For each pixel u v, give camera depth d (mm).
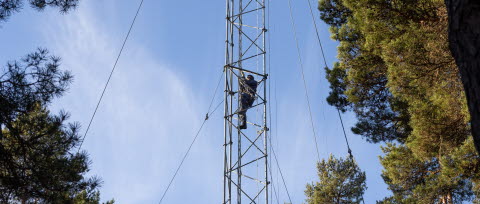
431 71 12703
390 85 13602
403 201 19875
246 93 16828
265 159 16000
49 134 7551
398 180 20031
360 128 19953
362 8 14758
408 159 19750
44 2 8906
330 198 29516
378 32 14312
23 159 7645
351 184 29641
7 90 7465
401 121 19297
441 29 12328
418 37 12305
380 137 20078
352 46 19188
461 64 2664
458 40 2686
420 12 13805
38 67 7883
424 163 19734
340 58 19234
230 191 15820
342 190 29609
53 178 7586
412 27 12641
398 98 18516
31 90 7734
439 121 13562
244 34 17781
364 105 19281
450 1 2762
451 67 12250
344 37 19688
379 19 14391
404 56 12508
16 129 7406
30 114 7590
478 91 2531
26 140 7617
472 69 2576
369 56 18297
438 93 12672
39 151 7469
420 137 14242
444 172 13227
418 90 13883
